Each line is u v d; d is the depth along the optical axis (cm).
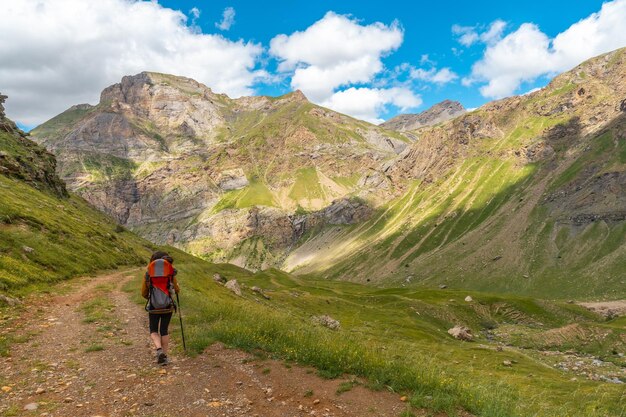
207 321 2014
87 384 1128
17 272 2995
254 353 1454
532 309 14225
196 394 1074
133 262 6819
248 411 991
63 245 4838
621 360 8519
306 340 1553
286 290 13275
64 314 2183
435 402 1123
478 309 13875
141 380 1168
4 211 4703
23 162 10619
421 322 11175
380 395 1166
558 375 5584
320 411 1025
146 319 2159
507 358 6531
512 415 1169
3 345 1475
